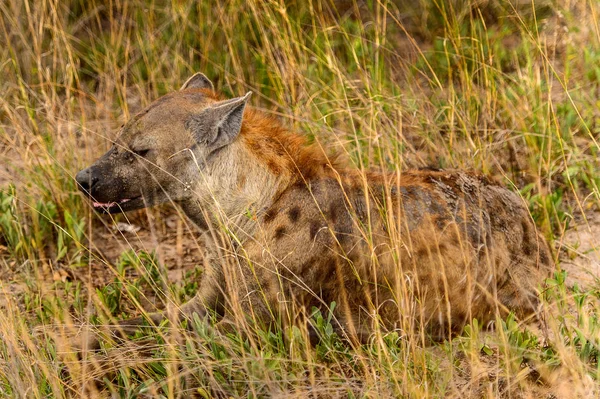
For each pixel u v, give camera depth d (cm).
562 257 906
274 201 781
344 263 777
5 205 991
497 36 1169
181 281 903
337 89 1070
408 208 781
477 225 784
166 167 785
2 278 934
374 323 757
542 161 991
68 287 866
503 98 1046
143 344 780
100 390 755
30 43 1203
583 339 716
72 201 1014
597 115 1040
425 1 1239
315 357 741
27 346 744
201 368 723
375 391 686
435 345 777
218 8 1201
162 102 795
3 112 1140
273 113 1048
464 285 771
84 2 1302
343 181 793
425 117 1050
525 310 805
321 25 1165
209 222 797
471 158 991
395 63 1196
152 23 1220
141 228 1020
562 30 1162
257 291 779
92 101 1187
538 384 722
